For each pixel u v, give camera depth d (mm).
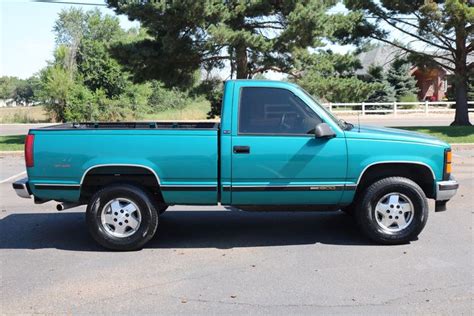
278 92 5703
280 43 17812
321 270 5043
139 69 19219
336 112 31703
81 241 6227
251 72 19891
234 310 4121
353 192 5734
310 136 5645
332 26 18344
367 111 31875
